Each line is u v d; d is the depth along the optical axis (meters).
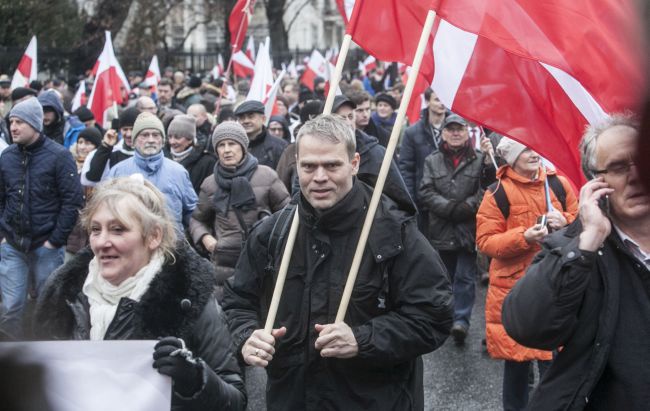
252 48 21.56
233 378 3.03
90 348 2.62
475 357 7.58
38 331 3.08
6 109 15.10
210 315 3.04
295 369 3.57
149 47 33.75
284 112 12.88
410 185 9.39
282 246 3.63
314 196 3.49
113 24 29.81
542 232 5.72
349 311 3.53
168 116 10.59
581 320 3.05
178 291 2.97
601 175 3.02
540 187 6.09
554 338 3.05
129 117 8.10
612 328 2.99
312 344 3.54
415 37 4.30
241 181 6.64
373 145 5.13
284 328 3.49
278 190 6.76
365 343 3.42
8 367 1.90
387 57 4.30
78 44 28.89
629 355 2.98
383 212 3.58
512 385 5.81
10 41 27.61
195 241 6.80
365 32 4.26
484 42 4.25
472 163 8.02
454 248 8.01
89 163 7.96
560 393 3.06
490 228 6.01
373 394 3.53
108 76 12.05
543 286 3.03
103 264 3.00
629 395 2.97
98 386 2.58
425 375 7.14
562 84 4.11
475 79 4.28
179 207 7.01
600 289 3.04
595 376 3.00
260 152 8.62
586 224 2.98
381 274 3.53
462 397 6.65
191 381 2.67
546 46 3.98
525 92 4.23
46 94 9.63
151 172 6.98
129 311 2.96
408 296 3.53
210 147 9.88
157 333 2.94
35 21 27.86
